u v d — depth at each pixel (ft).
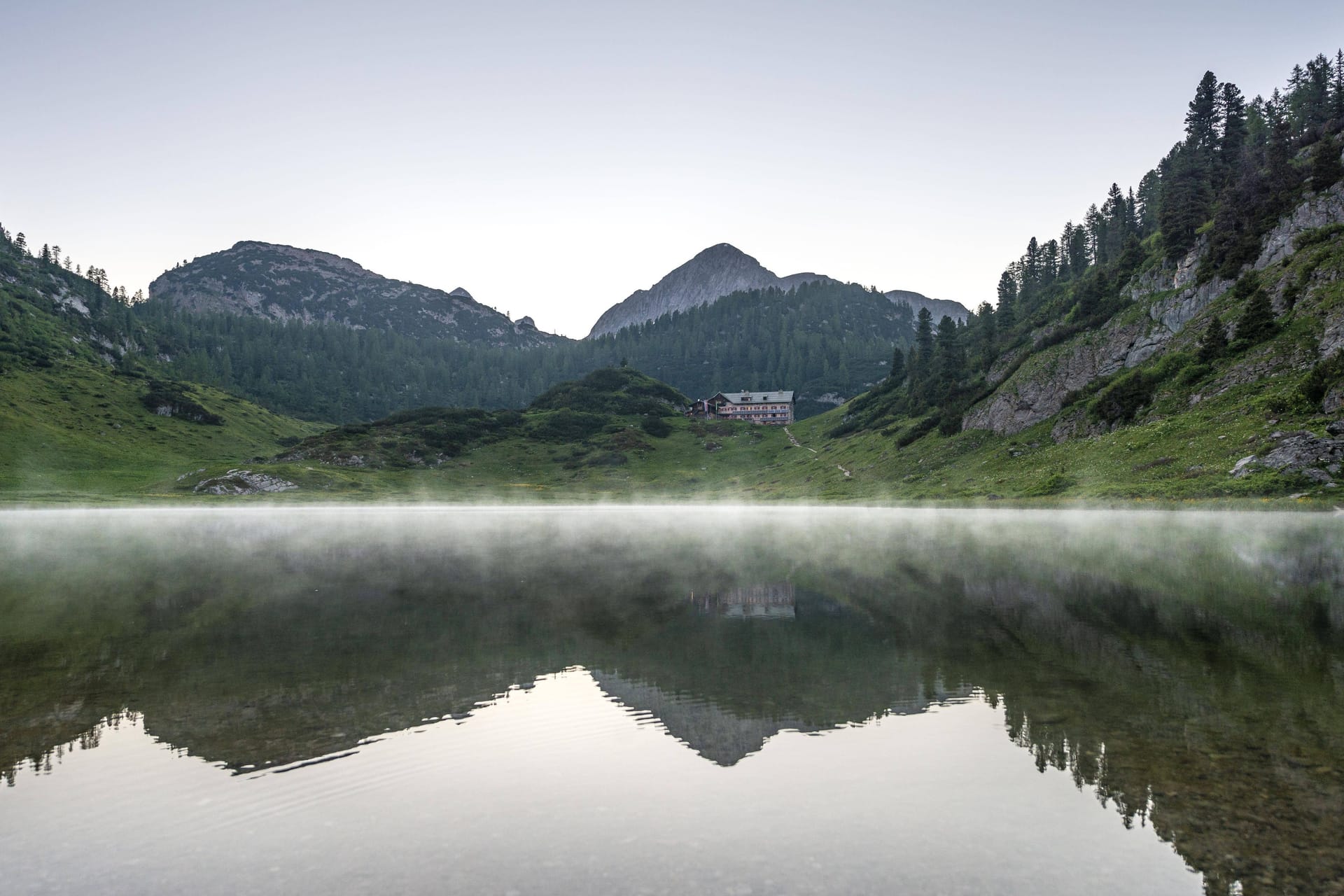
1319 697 55.31
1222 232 413.18
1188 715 51.70
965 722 51.39
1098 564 139.54
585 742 48.98
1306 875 31.22
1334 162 383.65
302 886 31.37
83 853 34.65
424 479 619.67
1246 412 304.50
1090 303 486.79
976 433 463.83
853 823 36.91
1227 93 501.56
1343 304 313.32
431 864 33.17
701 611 96.84
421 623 89.76
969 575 127.54
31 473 583.99
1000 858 33.17
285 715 54.65
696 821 37.37
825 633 81.92
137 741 49.47
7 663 70.18
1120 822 36.35
